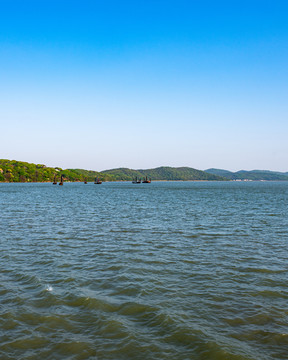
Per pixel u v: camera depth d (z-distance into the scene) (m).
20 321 10.88
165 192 118.19
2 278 15.40
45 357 8.83
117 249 21.52
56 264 17.86
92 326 10.60
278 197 82.12
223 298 13.03
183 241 24.12
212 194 100.75
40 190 136.12
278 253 20.47
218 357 8.85
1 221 34.09
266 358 8.83
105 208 49.88
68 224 32.25
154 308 12.00
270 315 11.46
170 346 9.43
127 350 9.20
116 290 13.87
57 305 12.20
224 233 27.42
